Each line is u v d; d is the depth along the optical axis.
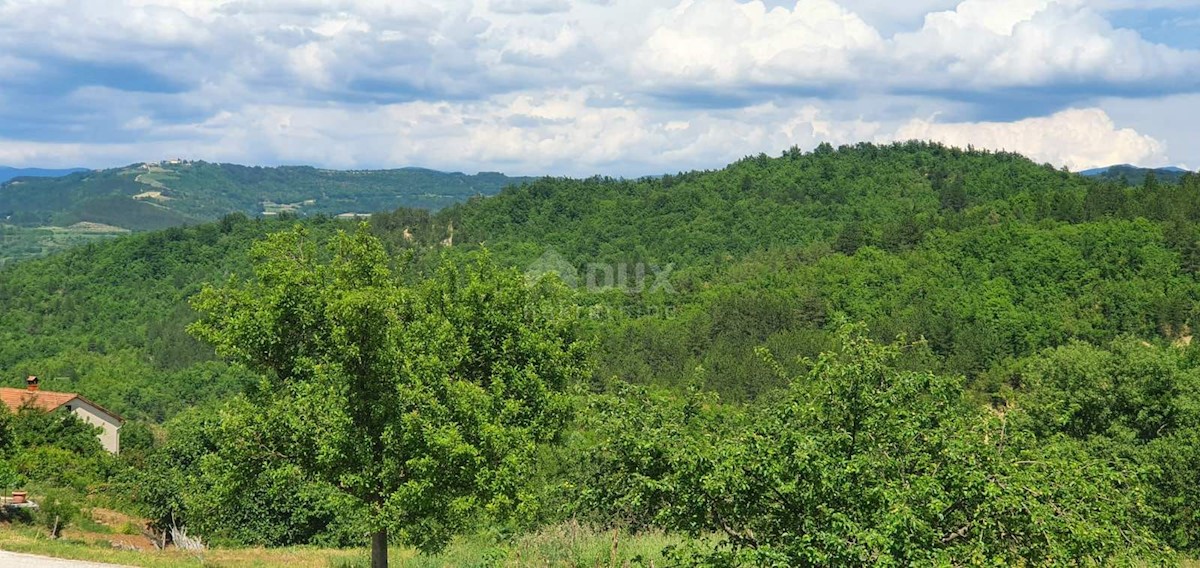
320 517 29.67
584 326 19.97
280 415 15.04
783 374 11.41
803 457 9.60
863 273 121.94
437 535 16.42
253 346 15.63
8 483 27.72
